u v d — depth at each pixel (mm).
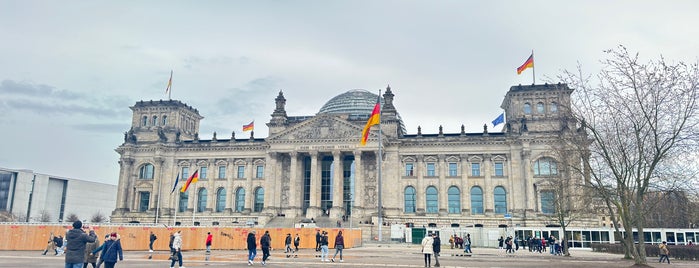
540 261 57281
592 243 94562
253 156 136875
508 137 123688
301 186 129875
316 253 67312
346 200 129000
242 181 136375
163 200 137000
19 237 75375
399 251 74312
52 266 43438
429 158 128500
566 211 78562
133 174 140125
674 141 49844
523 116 126312
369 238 110688
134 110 147375
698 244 84062
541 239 85188
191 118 155000
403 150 129500
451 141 126938
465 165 126062
